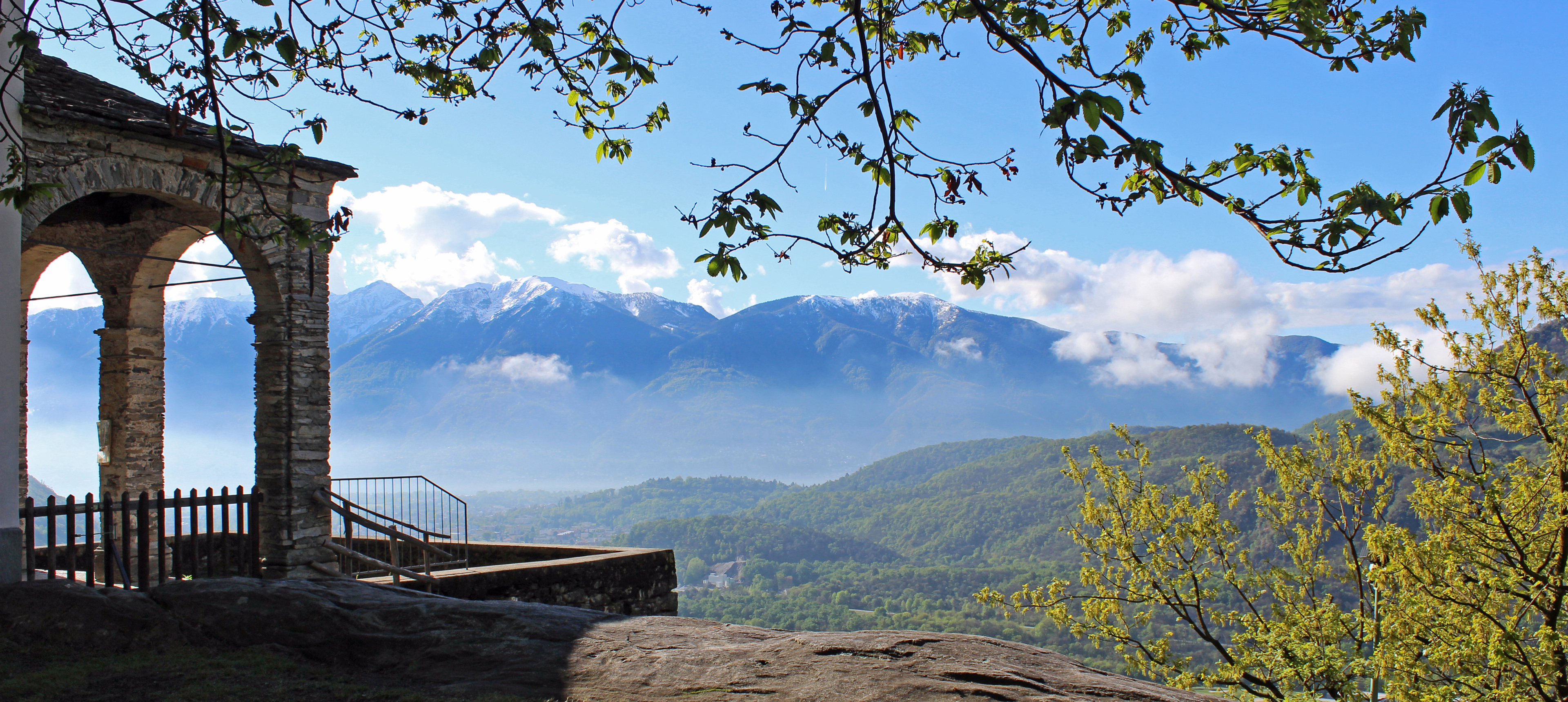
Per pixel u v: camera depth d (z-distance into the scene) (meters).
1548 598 9.18
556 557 12.59
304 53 4.83
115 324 12.73
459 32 4.91
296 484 10.07
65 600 6.29
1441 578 9.45
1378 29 3.69
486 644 6.01
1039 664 5.36
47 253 12.64
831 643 5.59
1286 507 11.62
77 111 8.47
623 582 11.74
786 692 4.89
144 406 12.81
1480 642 9.11
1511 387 9.80
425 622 6.43
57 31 4.80
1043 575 122.19
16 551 7.07
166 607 6.58
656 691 5.06
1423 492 9.94
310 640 6.17
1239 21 3.80
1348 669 10.53
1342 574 11.15
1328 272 3.25
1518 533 9.52
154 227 11.94
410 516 11.35
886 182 4.12
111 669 5.62
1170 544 11.88
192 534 8.32
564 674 5.44
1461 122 3.02
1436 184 3.10
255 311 10.27
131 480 12.55
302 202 10.40
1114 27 4.81
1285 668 10.63
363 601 6.82
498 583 10.14
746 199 3.94
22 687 5.18
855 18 4.11
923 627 94.38
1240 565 12.10
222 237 9.65
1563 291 9.55
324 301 10.59
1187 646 48.31
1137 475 12.34
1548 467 9.34
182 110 4.65
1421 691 9.53
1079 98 3.28
